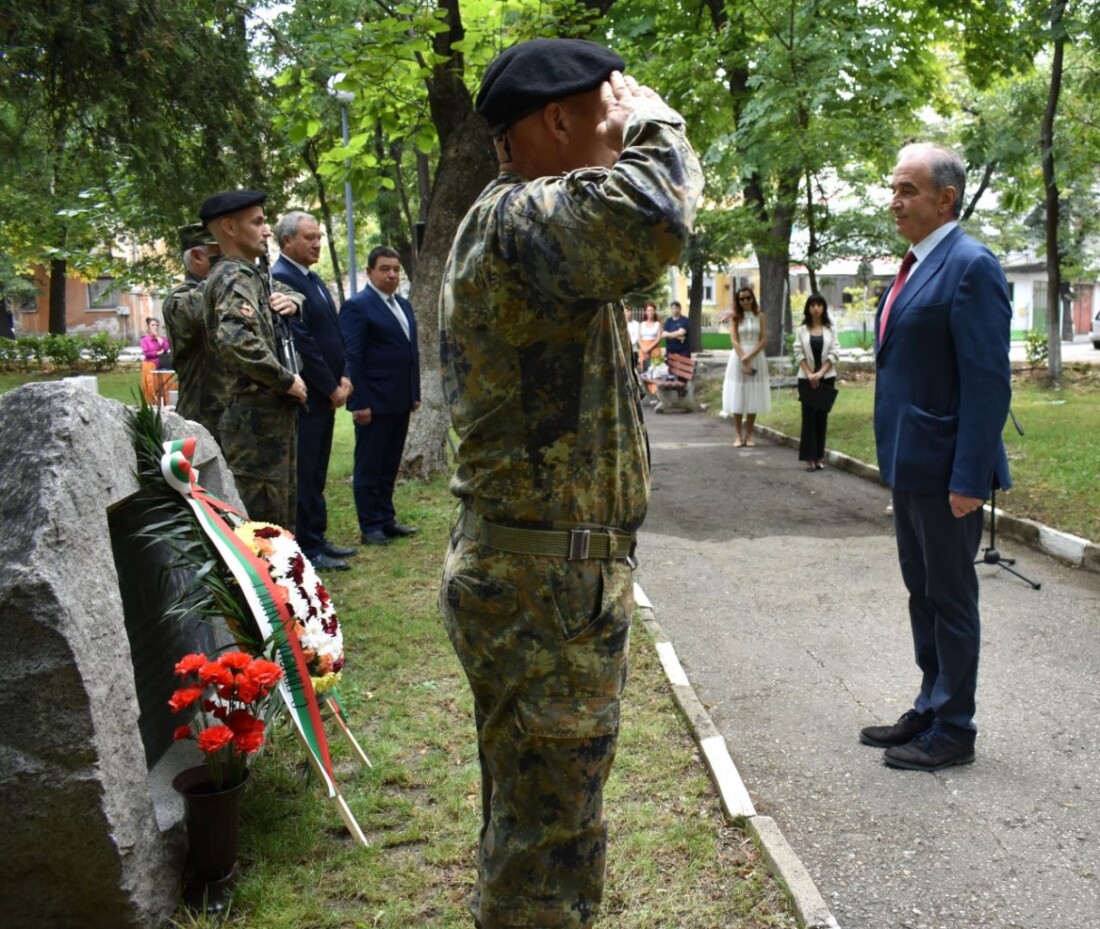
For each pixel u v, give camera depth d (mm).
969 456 3551
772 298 20688
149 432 3250
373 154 9562
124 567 3254
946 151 3713
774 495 9688
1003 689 4621
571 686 2068
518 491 2051
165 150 7891
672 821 3395
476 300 1986
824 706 4477
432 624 5359
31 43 6871
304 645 3318
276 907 2900
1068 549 6906
